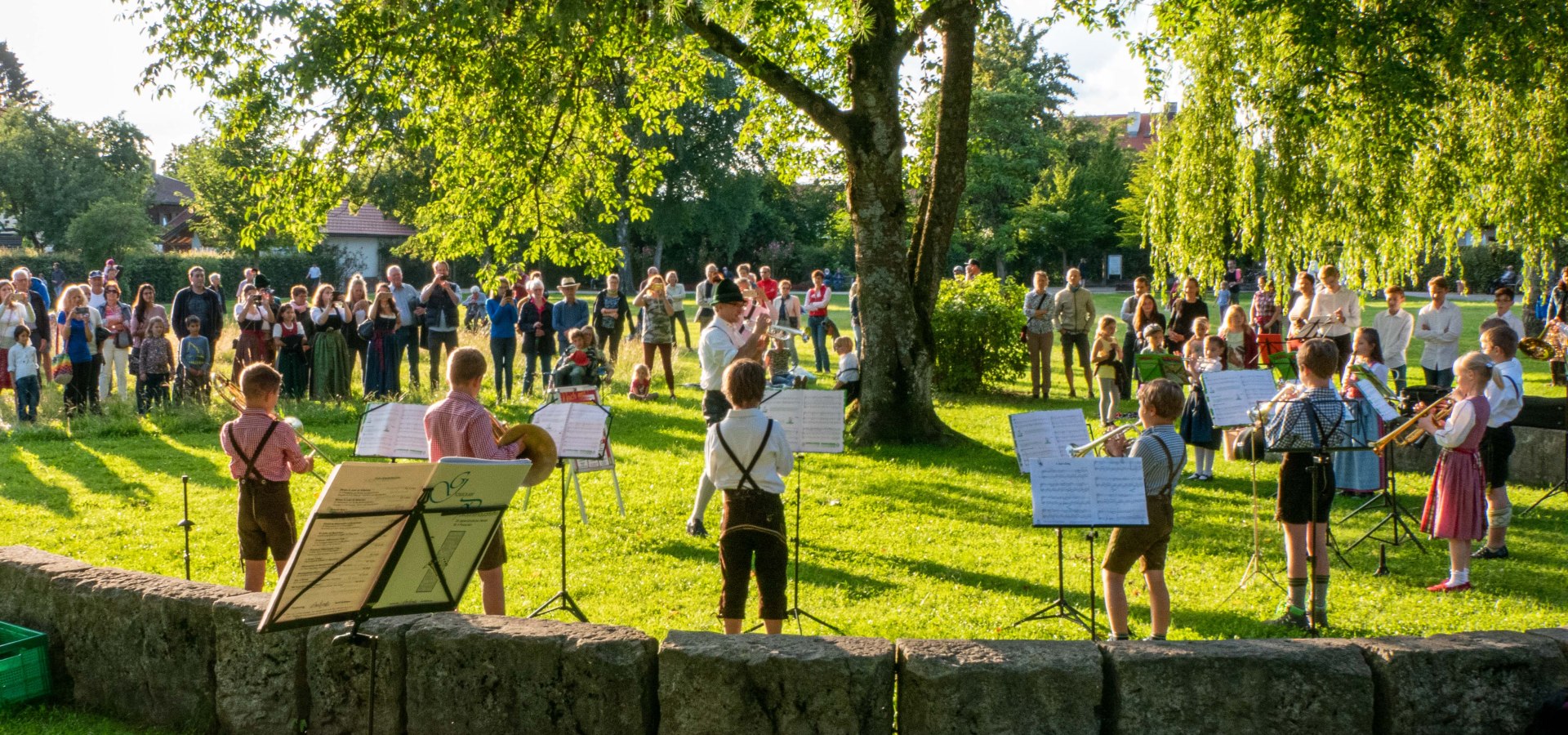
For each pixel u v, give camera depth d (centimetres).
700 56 1542
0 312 1487
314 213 1248
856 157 1280
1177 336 1595
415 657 479
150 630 521
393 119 1302
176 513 980
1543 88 1599
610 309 1861
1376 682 446
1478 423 732
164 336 1476
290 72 1127
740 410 586
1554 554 847
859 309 1327
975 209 5625
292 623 410
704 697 449
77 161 5647
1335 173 1655
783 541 592
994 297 1823
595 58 1243
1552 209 1672
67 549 857
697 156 5444
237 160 3722
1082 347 1753
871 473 1150
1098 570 810
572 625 483
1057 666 440
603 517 962
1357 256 1672
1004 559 840
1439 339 1562
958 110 1329
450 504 430
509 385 1628
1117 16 1506
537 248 1461
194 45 1127
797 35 1476
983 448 1299
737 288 870
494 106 1265
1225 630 677
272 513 643
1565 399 1208
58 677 549
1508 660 447
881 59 1259
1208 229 1767
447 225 1475
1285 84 1593
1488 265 4153
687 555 849
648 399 1670
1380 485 1005
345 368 1592
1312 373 662
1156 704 441
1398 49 1394
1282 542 885
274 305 1595
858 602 735
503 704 470
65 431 1352
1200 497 1056
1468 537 746
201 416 1421
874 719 443
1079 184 5772
